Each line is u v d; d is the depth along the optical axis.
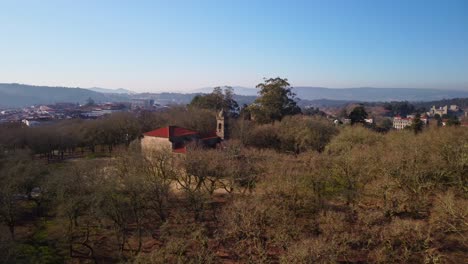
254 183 53.19
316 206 42.97
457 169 48.72
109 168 55.88
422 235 32.31
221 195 56.91
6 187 43.56
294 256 27.58
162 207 48.66
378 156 54.22
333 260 27.73
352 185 47.91
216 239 35.91
